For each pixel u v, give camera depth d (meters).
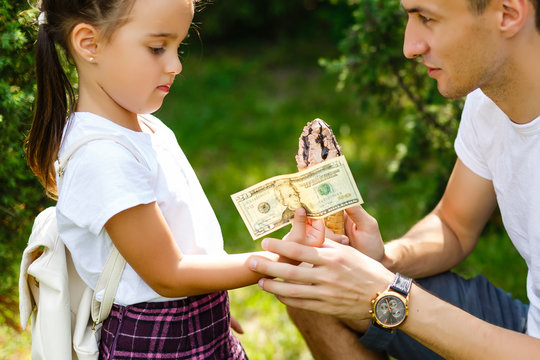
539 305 2.07
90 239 1.80
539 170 1.96
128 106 1.78
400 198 4.60
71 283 1.92
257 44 8.14
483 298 2.28
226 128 5.85
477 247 3.88
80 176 1.70
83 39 1.72
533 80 1.85
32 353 1.94
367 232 2.09
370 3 3.29
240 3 8.06
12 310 2.71
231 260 1.81
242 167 5.14
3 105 2.24
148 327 1.83
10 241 2.53
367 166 5.07
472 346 1.88
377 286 1.89
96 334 1.90
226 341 2.01
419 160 3.59
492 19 1.76
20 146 2.34
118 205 1.66
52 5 1.77
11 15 2.25
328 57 7.56
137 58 1.71
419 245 2.29
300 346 3.08
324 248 1.86
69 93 1.84
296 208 1.85
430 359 2.15
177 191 1.85
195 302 1.89
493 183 2.18
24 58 2.31
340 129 5.67
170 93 6.70
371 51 3.34
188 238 1.87
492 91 1.92
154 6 1.67
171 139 1.96
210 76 7.15
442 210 2.42
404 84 3.39
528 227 2.06
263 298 3.51
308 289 1.85
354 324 2.20
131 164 1.71
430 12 1.78
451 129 3.39
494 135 2.10
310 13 8.19
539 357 1.83
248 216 1.85
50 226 1.89
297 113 6.09
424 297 1.92
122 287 1.82
